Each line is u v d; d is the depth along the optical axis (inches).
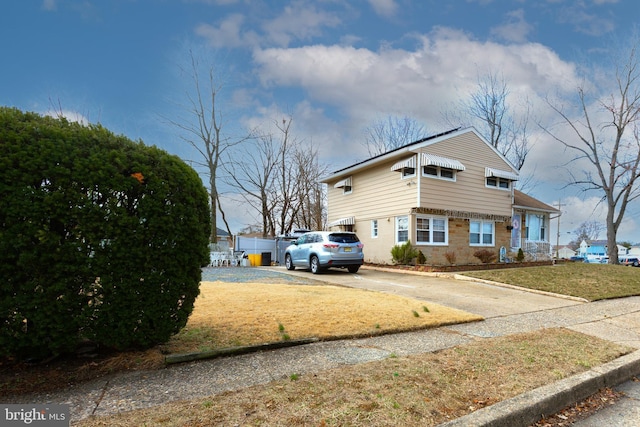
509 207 777.6
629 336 222.4
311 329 197.6
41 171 121.5
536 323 245.0
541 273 494.3
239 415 104.6
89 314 132.2
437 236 672.4
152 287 144.2
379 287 393.7
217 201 1016.2
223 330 189.2
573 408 134.7
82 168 127.6
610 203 913.5
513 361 162.2
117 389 122.7
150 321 145.3
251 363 151.4
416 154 649.0
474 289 390.0
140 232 139.8
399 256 613.6
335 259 512.1
